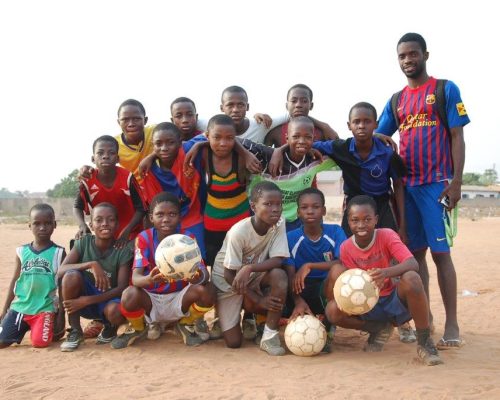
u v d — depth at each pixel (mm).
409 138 5984
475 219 44875
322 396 3988
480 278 11492
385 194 6184
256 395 4016
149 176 6090
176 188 6070
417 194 5965
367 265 5262
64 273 5480
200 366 4812
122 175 6066
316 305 5770
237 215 6082
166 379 4438
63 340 5902
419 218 6137
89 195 6125
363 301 4719
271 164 5988
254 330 5820
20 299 5777
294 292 5438
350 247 5309
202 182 6043
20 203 51844
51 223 5930
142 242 5492
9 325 5660
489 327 6840
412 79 6020
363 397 3955
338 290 4816
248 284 5523
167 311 5551
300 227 5785
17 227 31594
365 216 5031
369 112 5828
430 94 5848
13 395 4078
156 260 4988
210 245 6160
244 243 5344
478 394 4008
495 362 4977
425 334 4941
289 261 5527
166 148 5836
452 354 5270
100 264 5711
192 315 5617
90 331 6121
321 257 5641
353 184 6176
